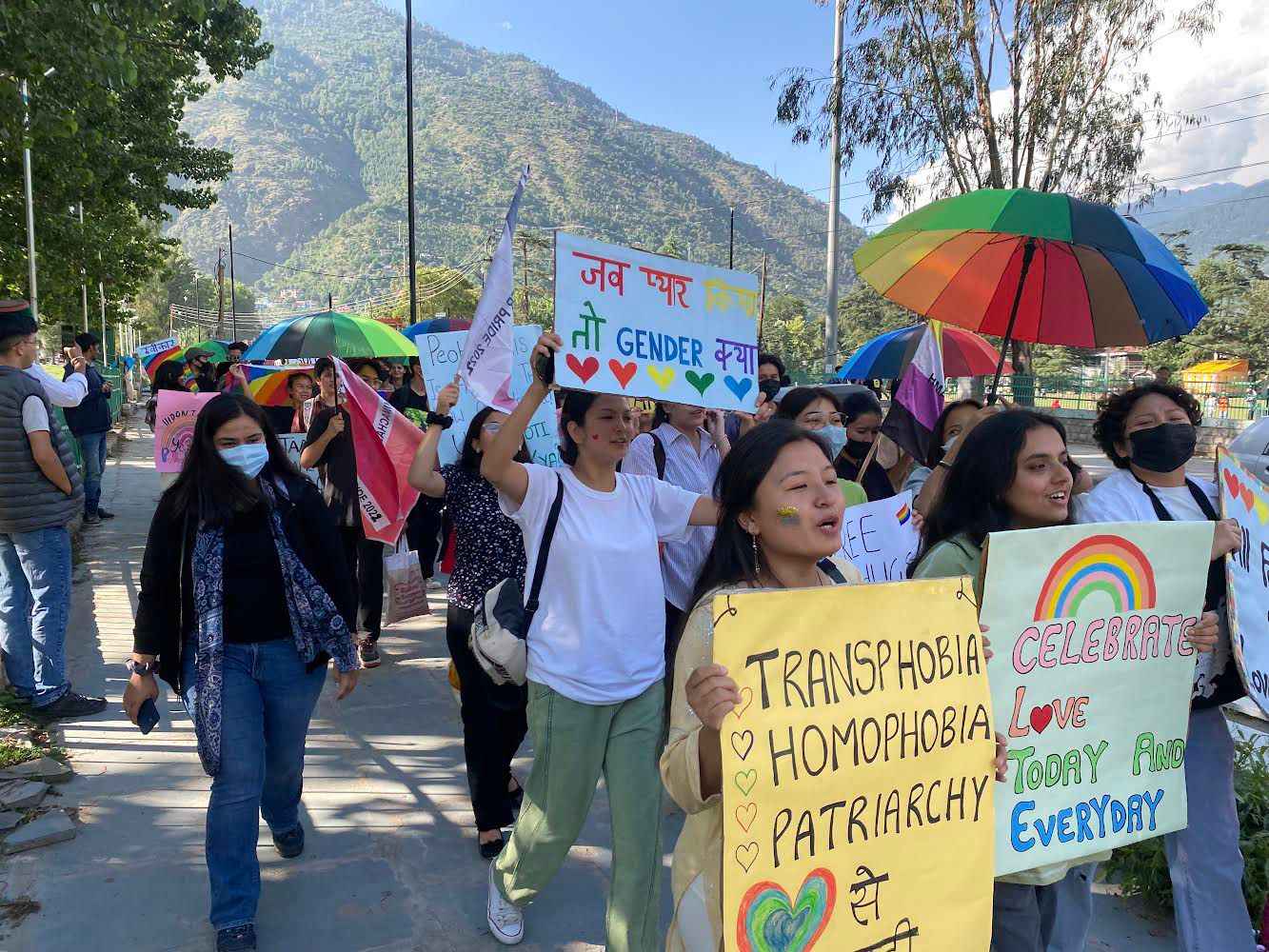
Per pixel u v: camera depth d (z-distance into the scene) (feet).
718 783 5.36
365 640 17.99
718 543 6.12
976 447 7.52
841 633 5.35
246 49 48.26
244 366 36.27
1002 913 7.23
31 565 14.33
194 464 9.16
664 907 10.71
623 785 8.35
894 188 58.59
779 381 18.37
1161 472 8.58
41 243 39.14
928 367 14.01
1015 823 6.90
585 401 8.77
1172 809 7.57
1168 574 7.32
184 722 14.85
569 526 8.50
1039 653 6.85
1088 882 7.97
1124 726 7.30
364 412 16.44
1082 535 6.89
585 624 8.43
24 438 13.87
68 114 20.71
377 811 12.30
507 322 10.21
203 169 54.08
